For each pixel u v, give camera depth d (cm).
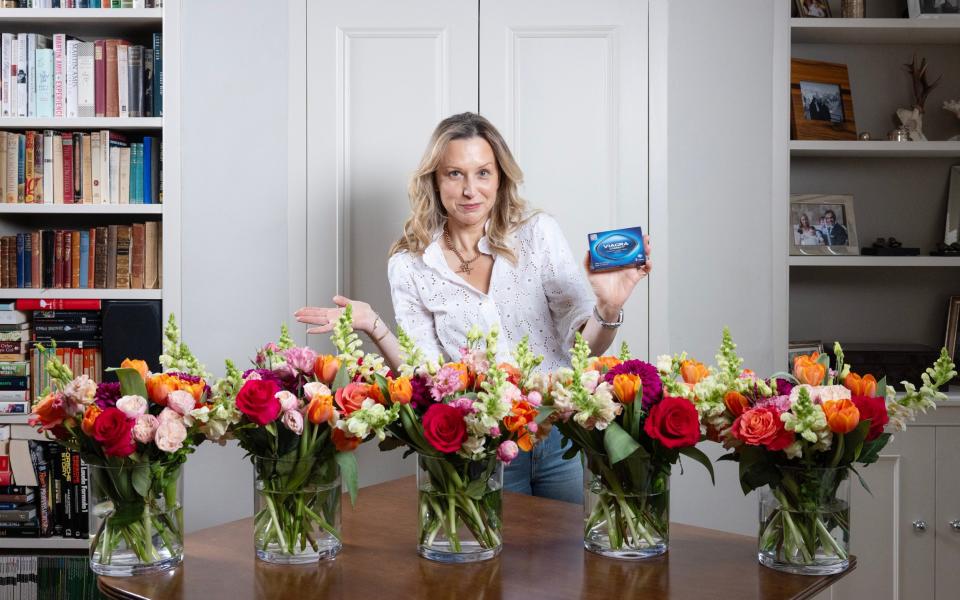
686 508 284
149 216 313
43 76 291
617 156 281
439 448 126
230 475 289
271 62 285
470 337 141
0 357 288
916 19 289
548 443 201
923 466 272
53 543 286
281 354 145
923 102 304
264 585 125
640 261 187
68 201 291
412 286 222
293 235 286
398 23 282
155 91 291
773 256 281
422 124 284
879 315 321
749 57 279
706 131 281
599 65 281
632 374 133
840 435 123
